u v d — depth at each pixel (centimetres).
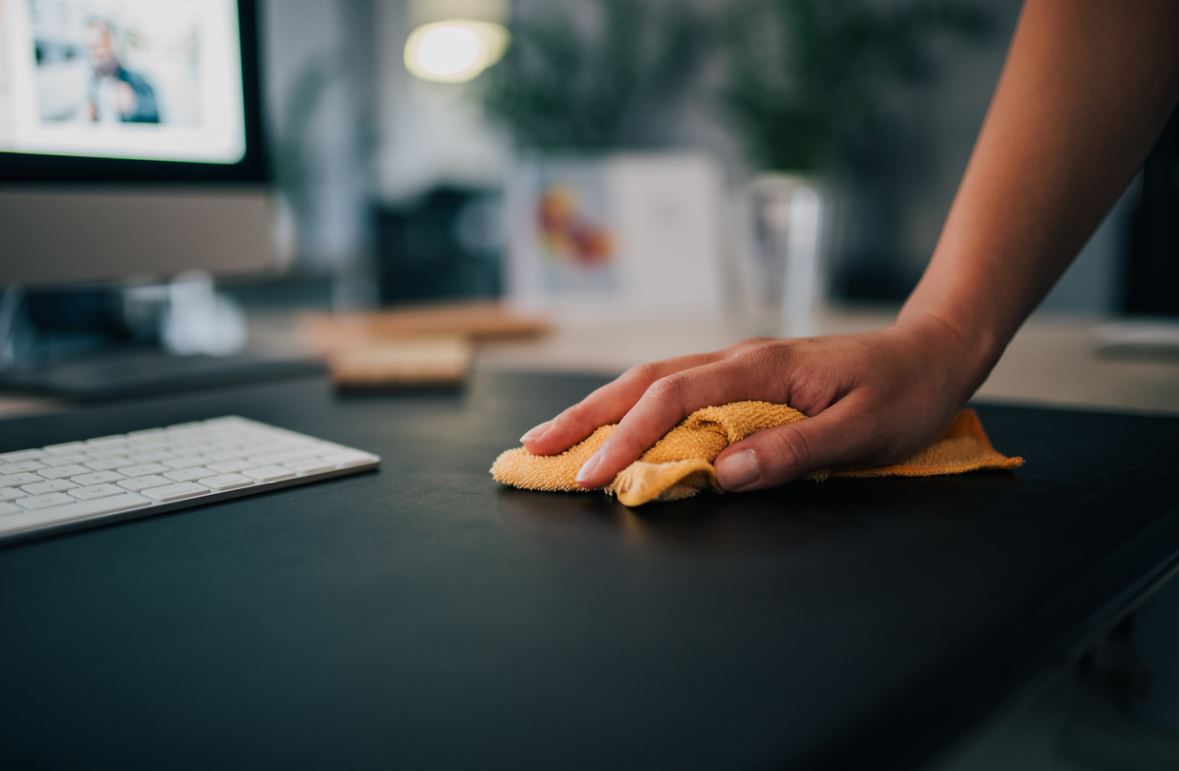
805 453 42
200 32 75
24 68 66
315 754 26
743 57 249
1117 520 39
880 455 44
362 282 260
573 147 278
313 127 378
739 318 125
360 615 33
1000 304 47
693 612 32
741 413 43
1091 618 33
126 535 39
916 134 225
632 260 131
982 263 48
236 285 149
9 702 29
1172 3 49
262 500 43
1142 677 41
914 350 45
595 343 98
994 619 32
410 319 104
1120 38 49
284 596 34
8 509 40
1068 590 33
